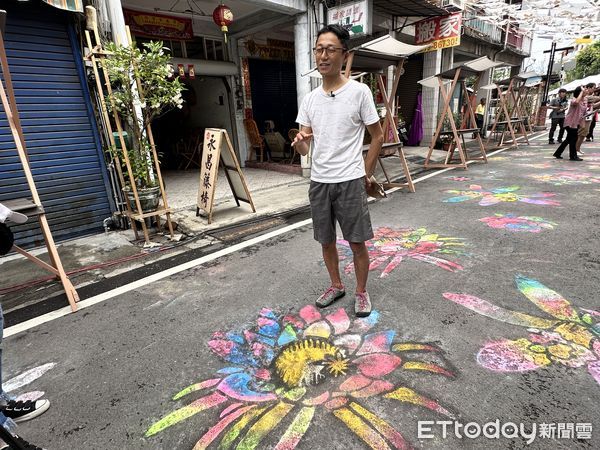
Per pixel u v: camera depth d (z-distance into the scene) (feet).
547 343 7.04
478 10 37.37
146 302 9.61
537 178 21.74
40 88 13.37
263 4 20.84
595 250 11.14
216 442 5.35
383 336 7.54
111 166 15.20
